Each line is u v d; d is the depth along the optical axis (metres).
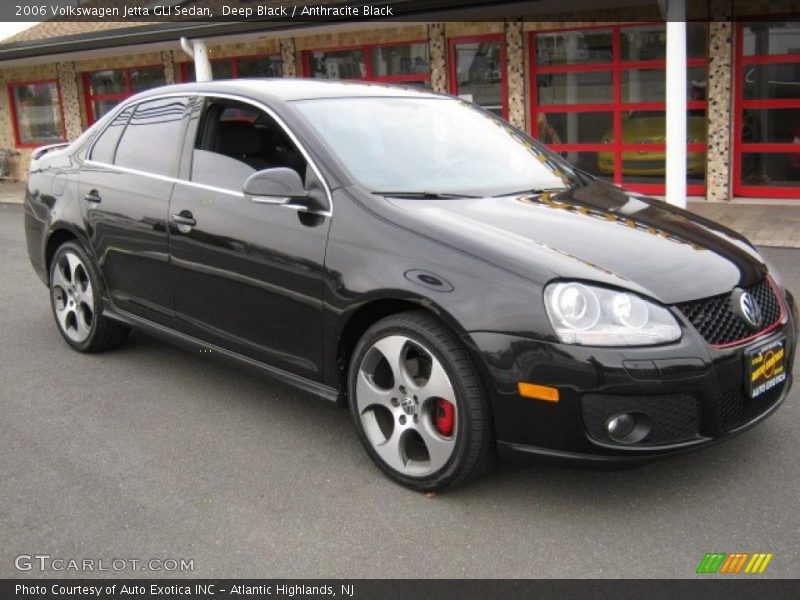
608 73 11.84
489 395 3.04
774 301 3.47
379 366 3.45
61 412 4.27
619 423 2.93
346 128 3.91
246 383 4.62
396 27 13.19
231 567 2.87
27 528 3.14
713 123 11.08
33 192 5.40
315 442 3.85
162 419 4.14
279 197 3.55
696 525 3.05
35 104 18.78
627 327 2.90
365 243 3.37
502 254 3.08
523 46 12.19
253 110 4.05
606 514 3.14
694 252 3.33
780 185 11.05
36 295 6.91
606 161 12.15
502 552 2.92
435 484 3.25
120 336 5.11
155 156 4.50
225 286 3.97
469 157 4.10
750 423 3.20
